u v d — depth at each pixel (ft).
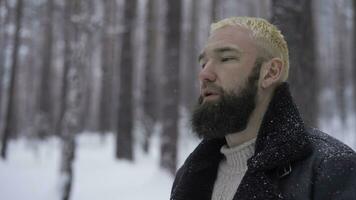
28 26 83.61
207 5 101.30
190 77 95.20
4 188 32.07
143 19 64.28
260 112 4.59
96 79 123.54
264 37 4.63
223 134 4.64
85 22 31.40
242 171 4.75
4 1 63.98
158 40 94.68
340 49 102.27
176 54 37.86
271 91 4.61
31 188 33.81
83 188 34.99
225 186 4.89
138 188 34.32
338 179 3.89
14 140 82.69
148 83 59.57
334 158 4.00
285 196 4.02
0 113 93.81
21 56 99.66
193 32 93.81
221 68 4.62
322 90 123.13
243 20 4.75
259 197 4.06
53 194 29.55
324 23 122.01
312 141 4.33
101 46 91.15
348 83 122.72
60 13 71.00
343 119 92.43
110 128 107.45
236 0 93.91
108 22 71.20
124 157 50.52
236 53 4.59
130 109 51.72
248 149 4.69
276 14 15.47
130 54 52.49
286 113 4.35
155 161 52.60
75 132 29.94
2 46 69.31
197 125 4.71
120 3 74.02
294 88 15.40
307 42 15.79
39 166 46.88
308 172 4.03
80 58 30.53
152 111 60.70
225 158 5.16
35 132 70.03
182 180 5.29
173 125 37.11
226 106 4.50
